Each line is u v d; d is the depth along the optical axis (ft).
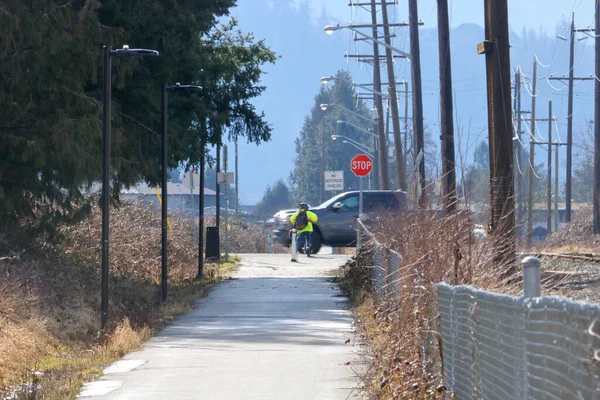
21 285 130.31
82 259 181.78
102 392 83.61
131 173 167.02
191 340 121.08
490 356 47.19
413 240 86.63
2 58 139.95
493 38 122.62
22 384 86.89
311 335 124.36
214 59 200.03
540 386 35.86
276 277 223.30
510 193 114.73
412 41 242.99
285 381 88.22
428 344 72.18
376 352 89.61
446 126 198.29
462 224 79.30
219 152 280.92
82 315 131.13
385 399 74.33
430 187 99.04
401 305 81.56
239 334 126.72
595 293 96.22
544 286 90.07
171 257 233.96
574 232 360.28
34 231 158.92
